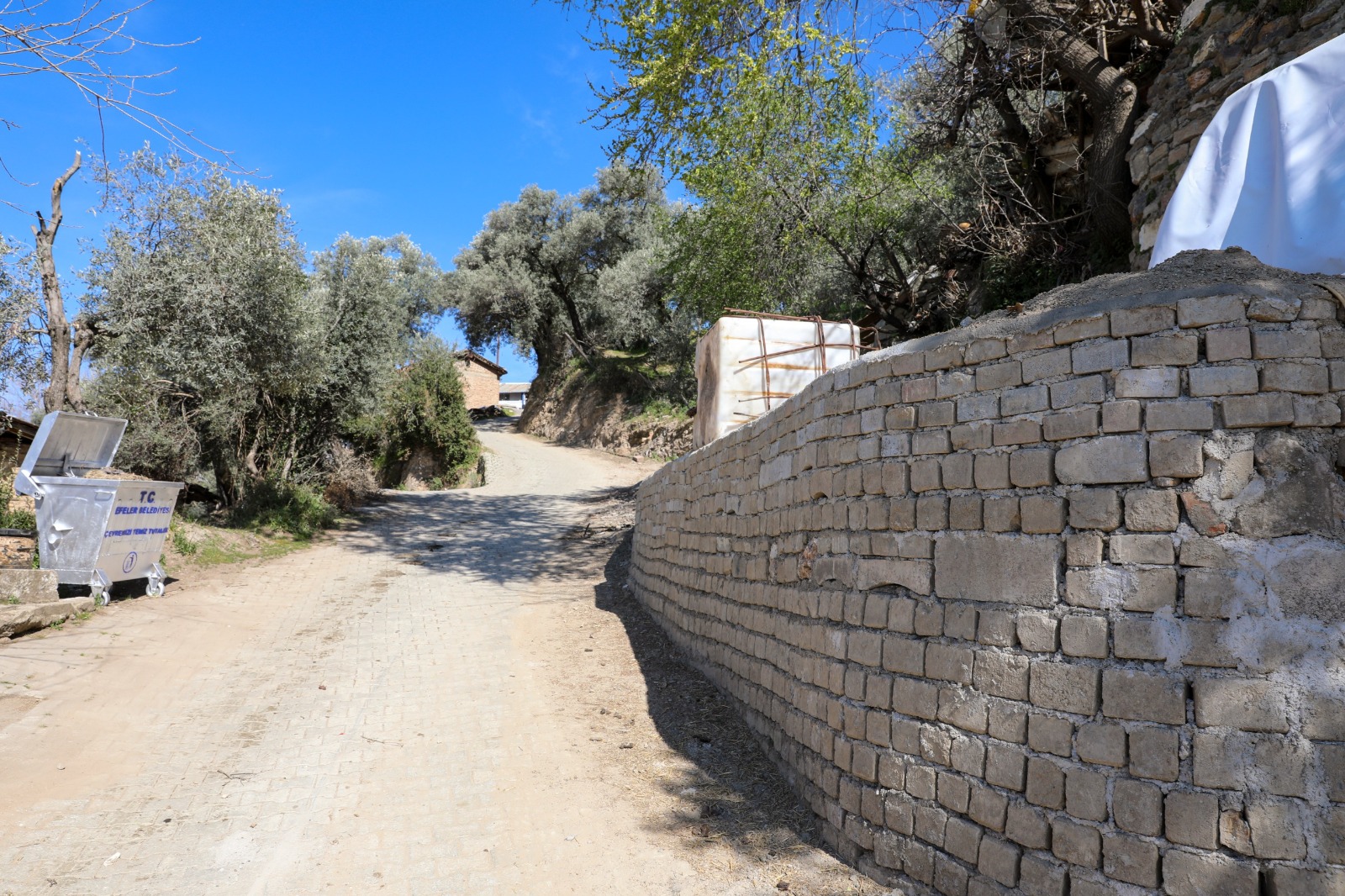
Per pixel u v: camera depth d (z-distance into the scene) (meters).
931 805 3.55
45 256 11.89
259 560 12.88
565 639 8.75
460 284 43.38
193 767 5.14
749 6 10.23
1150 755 2.87
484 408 56.78
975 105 11.29
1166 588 2.94
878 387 4.20
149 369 12.99
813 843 4.18
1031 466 3.36
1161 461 3.00
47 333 12.30
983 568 3.49
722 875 3.88
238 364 13.25
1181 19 7.49
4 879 3.68
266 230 13.90
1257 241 4.34
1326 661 2.72
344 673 7.43
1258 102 4.53
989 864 3.26
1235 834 2.71
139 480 9.09
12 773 4.68
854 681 4.12
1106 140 8.59
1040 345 3.41
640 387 37.06
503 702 6.63
